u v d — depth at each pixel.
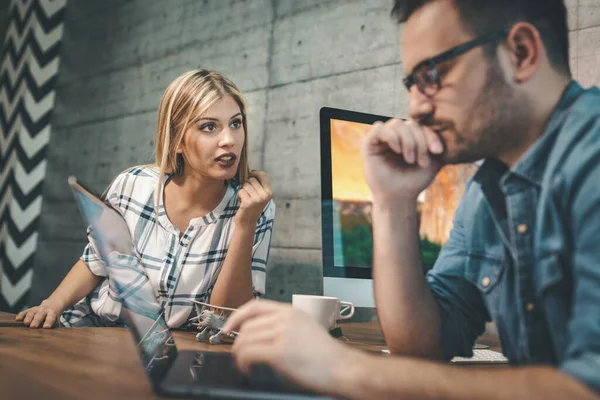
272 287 2.35
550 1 0.70
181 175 1.63
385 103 2.06
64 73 3.96
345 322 1.64
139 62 3.31
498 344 1.30
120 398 0.51
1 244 3.88
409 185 0.83
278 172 2.41
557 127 0.67
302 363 0.51
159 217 1.55
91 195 0.70
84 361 0.72
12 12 4.23
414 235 0.84
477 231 0.84
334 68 2.25
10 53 4.17
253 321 0.56
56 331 1.10
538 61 0.69
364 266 1.26
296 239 2.29
